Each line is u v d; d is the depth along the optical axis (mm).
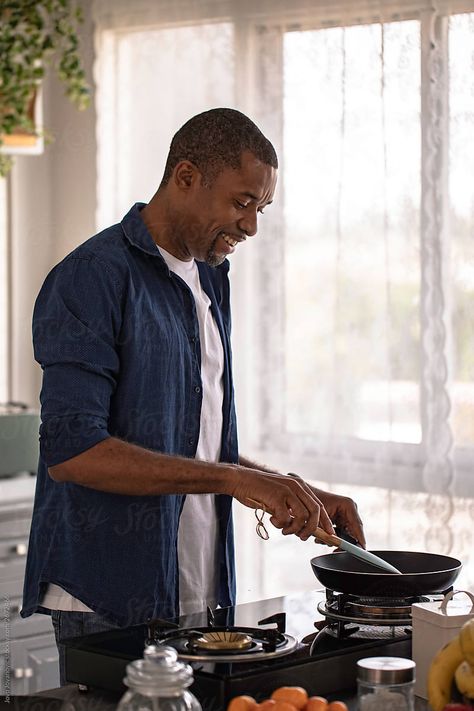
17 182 4270
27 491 3553
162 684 1239
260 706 1332
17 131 3939
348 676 1610
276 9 3615
